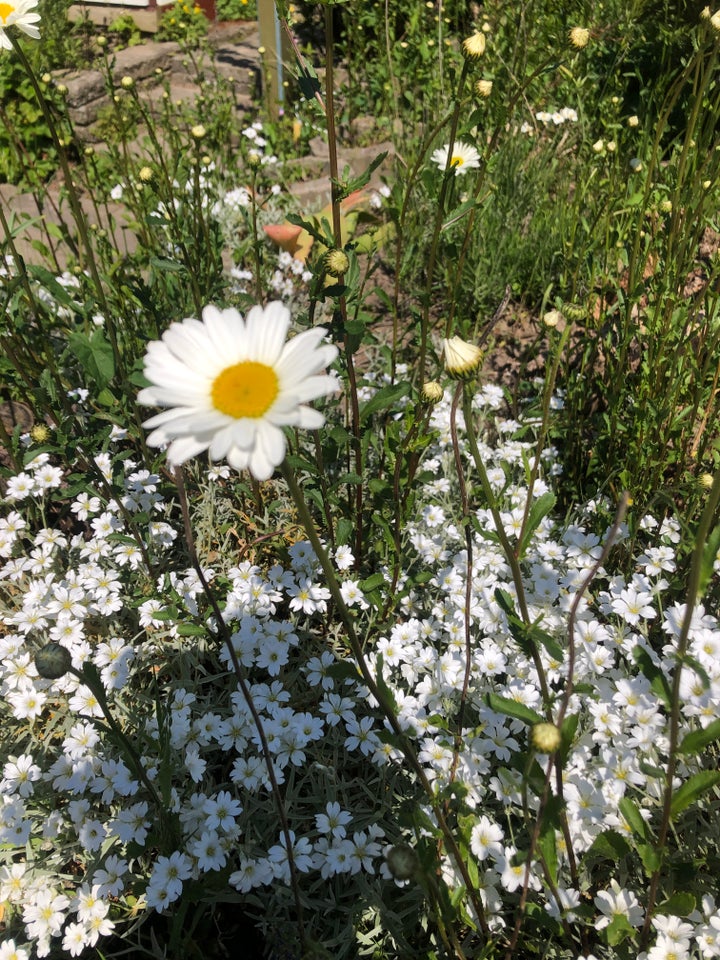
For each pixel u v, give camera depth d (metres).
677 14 0.82
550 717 0.29
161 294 0.60
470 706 0.42
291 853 0.32
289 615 0.50
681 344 0.49
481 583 0.45
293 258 0.76
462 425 0.58
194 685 0.45
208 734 0.40
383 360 0.66
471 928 0.35
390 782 0.40
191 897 0.34
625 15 0.75
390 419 0.56
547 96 0.81
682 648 0.24
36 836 0.40
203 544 0.54
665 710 0.38
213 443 0.22
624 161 0.66
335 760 0.41
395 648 0.43
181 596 0.44
